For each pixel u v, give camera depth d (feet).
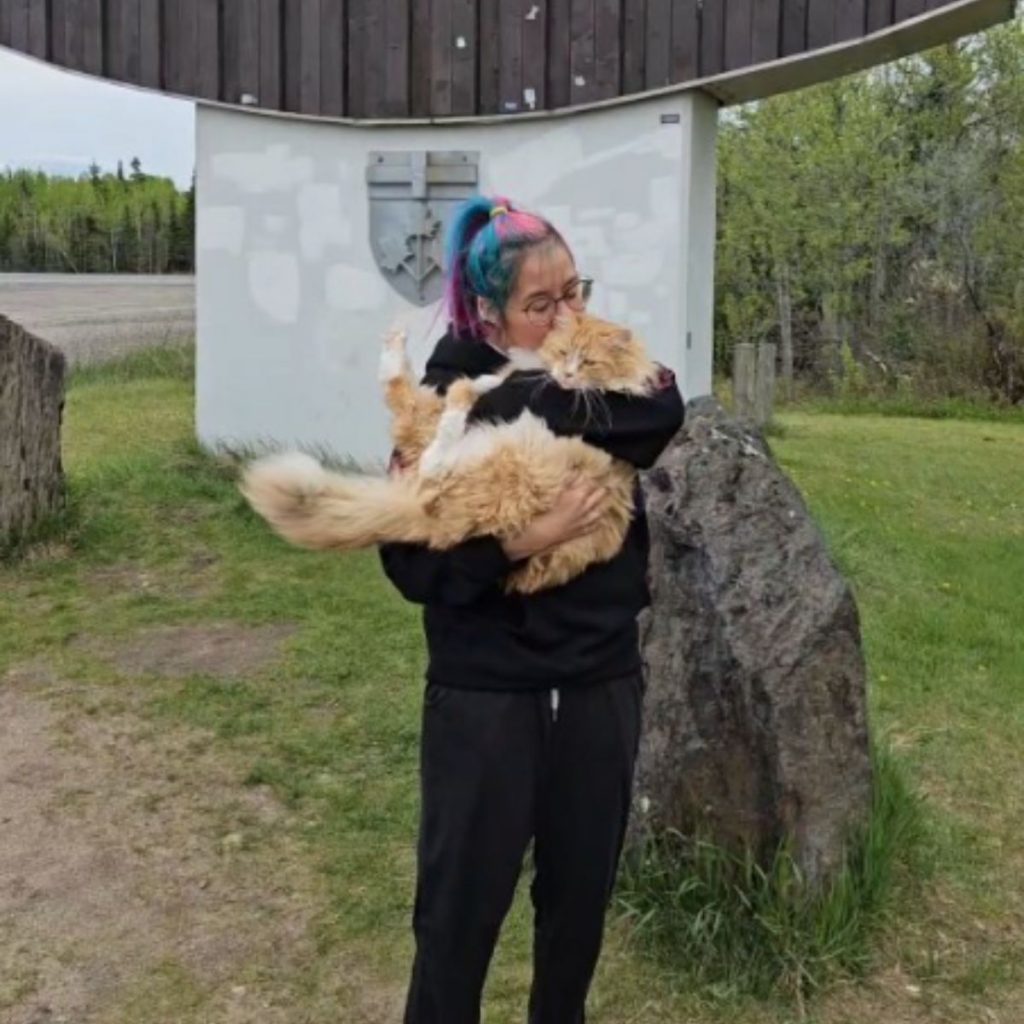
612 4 25.61
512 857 8.13
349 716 16.62
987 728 16.93
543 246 7.91
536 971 8.90
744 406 41.75
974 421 60.64
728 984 10.82
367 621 20.16
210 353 28.63
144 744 15.79
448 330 8.23
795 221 76.38
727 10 24.97
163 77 28.02
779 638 11.17
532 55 26.17
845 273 76.69
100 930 11.90
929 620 21.42
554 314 8.00
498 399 7.75
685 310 26.00
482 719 7.95
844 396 71.92
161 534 24.32
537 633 7.91
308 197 27.68
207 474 27.48
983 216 74.23
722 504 11.64
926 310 75.77
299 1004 10.84
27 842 13.46
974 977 11.16
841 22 24.29
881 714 17.26
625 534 8.20
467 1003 8.39
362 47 26.94
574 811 8.28
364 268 27.48
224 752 15.56
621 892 11.61
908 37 24.52
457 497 7.49
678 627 11.52
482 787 7.97
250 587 21.75
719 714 11.27
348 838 13.52
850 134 75.36
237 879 12.75
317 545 7.65
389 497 7.59
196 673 18.04
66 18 28.32
